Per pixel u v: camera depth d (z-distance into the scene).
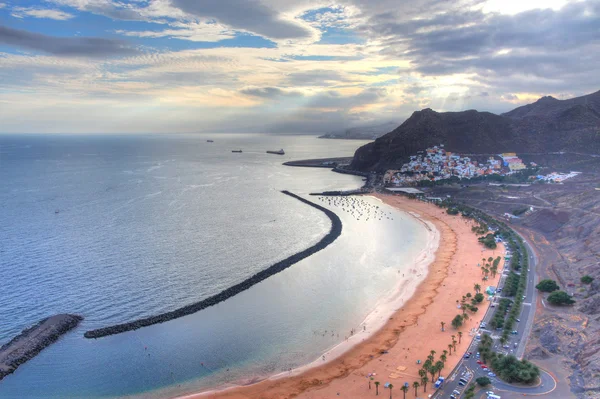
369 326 155.50
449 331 148.12
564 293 162.38
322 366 131.62
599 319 142.00
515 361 121.81
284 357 136.25
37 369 127.69
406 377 123.62
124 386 121.81
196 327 151.50
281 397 117.44
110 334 144.75
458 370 124.75
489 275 197.75
